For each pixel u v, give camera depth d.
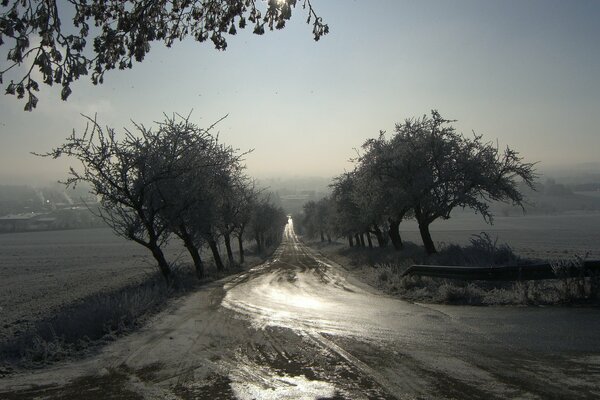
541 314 10.10
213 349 8.20
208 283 23.91
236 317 11.86
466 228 105.81
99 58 5.20
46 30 4.57
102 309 11.03
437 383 5.80
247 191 42.88
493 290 14.34
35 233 140.62
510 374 6.05
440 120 28.25
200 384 6.14
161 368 7.05
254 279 25.78
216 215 26.95
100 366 7.34
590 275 11.30
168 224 22.09
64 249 74.69
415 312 11.59
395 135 30.55
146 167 20.64
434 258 24.03
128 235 20.92
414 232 94.19
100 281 29.06
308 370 6.61
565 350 7.11
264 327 10.14
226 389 5.88
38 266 45.72
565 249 42.78
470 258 21.42
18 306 20.23
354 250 57.00
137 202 20.41
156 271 27.16
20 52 4.44
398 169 28.41
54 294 23.95
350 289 19.31
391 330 9.20
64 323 10.24
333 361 7.04
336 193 46.50
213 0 5.49
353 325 9.91
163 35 5.77
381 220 36.75
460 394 5.39
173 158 21.45
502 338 8.08
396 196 28.23
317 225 105.31
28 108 4.61
